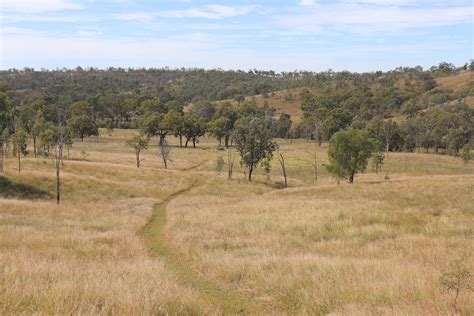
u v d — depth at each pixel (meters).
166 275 13.95
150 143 155.12
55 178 55.50
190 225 29.80
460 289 10.30
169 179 71.31
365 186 53.44
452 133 135.62
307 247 20.50
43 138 84.81
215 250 19.95
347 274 13.09
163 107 192.88
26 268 12.48
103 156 101.75
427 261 15.10
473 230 22.88
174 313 9.47
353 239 21.92
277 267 14.95
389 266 13.70
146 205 47.69
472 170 101.56
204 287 13.75
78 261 16.16
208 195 60.28
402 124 159.88
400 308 9.35
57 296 9.12
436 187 45.56
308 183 84.75
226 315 10.54
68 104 198.25
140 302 9.45
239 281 14.19
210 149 139.38
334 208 31.62
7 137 74.56
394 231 23.52
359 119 197.00
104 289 10.23
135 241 23.00
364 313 9.03
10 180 52.56
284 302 11.67
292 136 187.00
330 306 10.48
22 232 23.78
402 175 90.44
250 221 29.14
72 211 38.94
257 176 87.88
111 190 56.41
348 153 66.69
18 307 8.76
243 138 81.44
